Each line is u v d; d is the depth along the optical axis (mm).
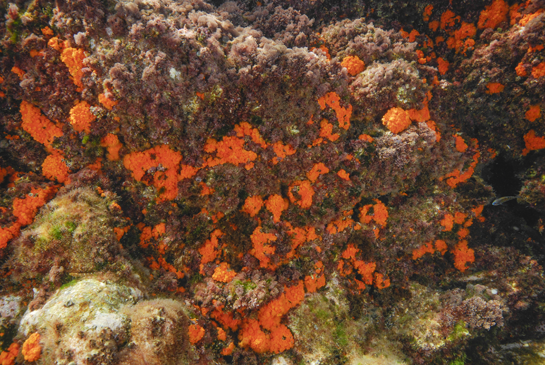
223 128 667
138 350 549
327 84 679
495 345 827
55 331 548
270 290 725
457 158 804
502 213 880
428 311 824
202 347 650
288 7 793
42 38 607
